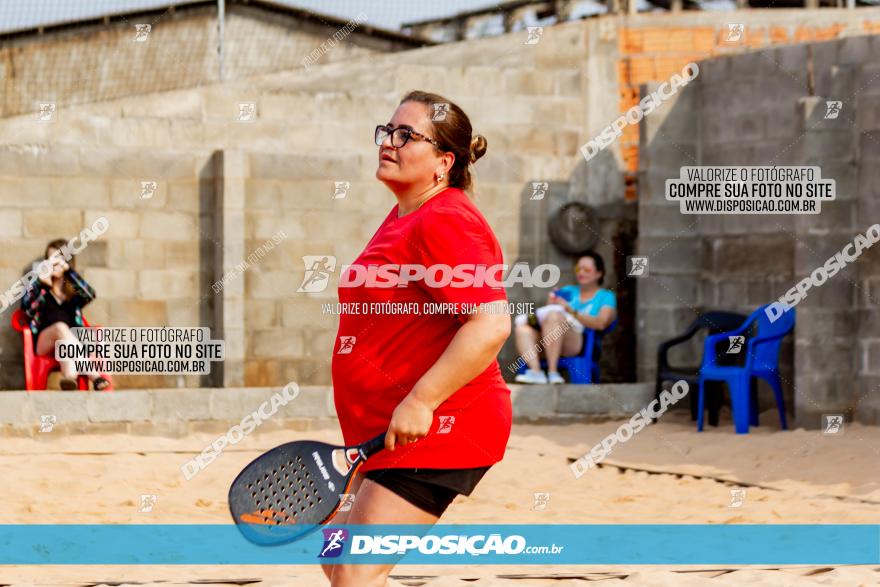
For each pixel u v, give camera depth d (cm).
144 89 1518
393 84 1260
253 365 1177
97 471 852
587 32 1288
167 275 1170
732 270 1176
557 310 1132
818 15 1314
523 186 1248
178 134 1191
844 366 1041
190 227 1178
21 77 1484
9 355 1125
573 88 1283
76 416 1013
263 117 1213
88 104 1192
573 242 1244
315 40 1577
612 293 1159
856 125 1045
